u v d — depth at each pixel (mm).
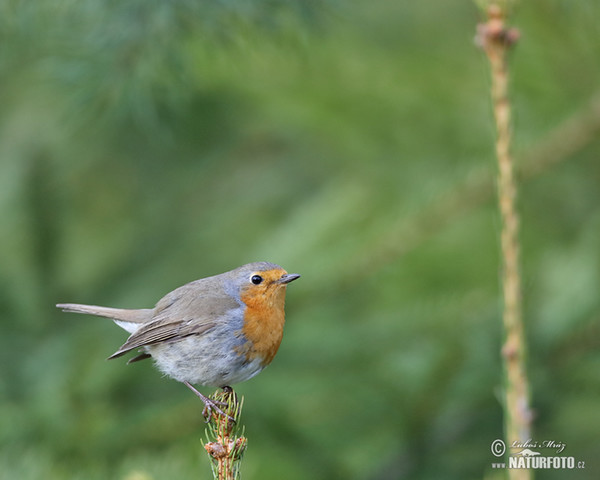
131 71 9500
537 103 11195
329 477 10922
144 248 12000
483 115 11758
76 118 10141
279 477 11078
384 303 12141
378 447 10898
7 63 11281
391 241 10914
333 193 12336
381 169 12242
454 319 10086
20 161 12633
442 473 10078
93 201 14086
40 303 10672
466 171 11211
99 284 11242
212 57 10562
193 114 13141
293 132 13508
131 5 9266
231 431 7406
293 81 11680
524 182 10805
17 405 10086
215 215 13164
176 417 10258
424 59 11586
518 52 10922
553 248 11539
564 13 10312
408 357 9992
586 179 11844
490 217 12336
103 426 10156
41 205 10922
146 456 9508
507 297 5789
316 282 10938
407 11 12000
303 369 10492
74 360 10320
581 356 9461
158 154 14070
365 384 10195
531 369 9398
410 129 12039
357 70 11625
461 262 12195
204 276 11773
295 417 11078
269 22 9578
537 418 9594
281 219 13289
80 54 9562
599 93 10297
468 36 11734
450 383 9672
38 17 9766
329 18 10555
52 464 9438
